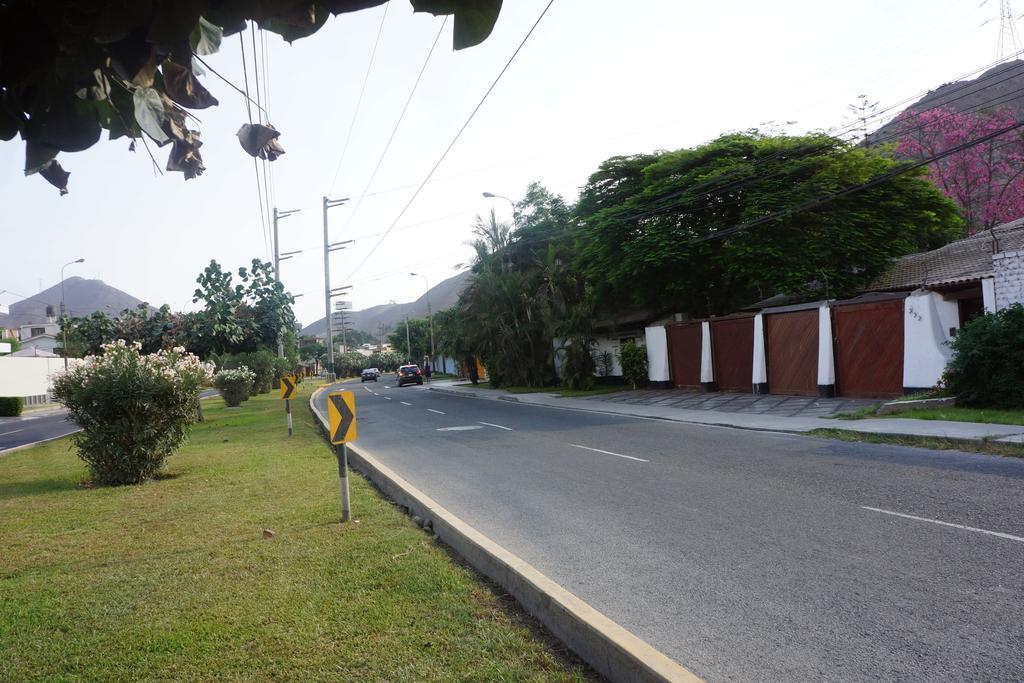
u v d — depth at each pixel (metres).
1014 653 3.71
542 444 13.80
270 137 1.82
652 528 6.76
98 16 1.28
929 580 4.89
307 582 5.16
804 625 4.24
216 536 6.70
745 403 19.36
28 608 4.79
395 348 112.06
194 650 4.01
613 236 25.52
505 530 6.95
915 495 7.52
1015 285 15.08
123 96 1.60
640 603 4.75
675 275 24.73
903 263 23.97
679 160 24.59
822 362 18.77
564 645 3.98
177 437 10.85
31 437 21.59
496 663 3.72
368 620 4.37
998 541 5.70
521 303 36.19
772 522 6.75
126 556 6.10
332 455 12.83
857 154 22.45
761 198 21.86
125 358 10.70
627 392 26.95
